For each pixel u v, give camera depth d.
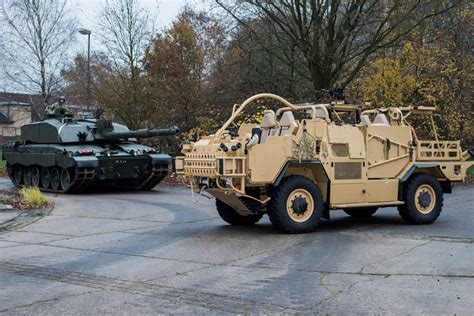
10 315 5.68
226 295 6.27
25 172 23.36
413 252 8.34
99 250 9.18
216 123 27.19
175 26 28.98
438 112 25.36
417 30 24.61
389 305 5.75
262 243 9.38
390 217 12.65
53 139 21.36
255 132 9.84
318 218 10.33
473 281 6.63
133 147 21.44
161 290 6.54
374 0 23.36
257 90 25.66
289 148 10.00
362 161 10.82
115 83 28.95
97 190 21.69
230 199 10.63
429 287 6.39
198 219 12.75
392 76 24.25
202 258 8.30
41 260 8.44
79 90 37.38
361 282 6.69
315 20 23.19
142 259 8.35
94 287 6.75
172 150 28.92
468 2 23.56
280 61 25.28
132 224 12.18
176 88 28.12
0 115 63.22
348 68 25.31
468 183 22.83
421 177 11.35
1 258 8.65
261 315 5.52
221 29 26.38
